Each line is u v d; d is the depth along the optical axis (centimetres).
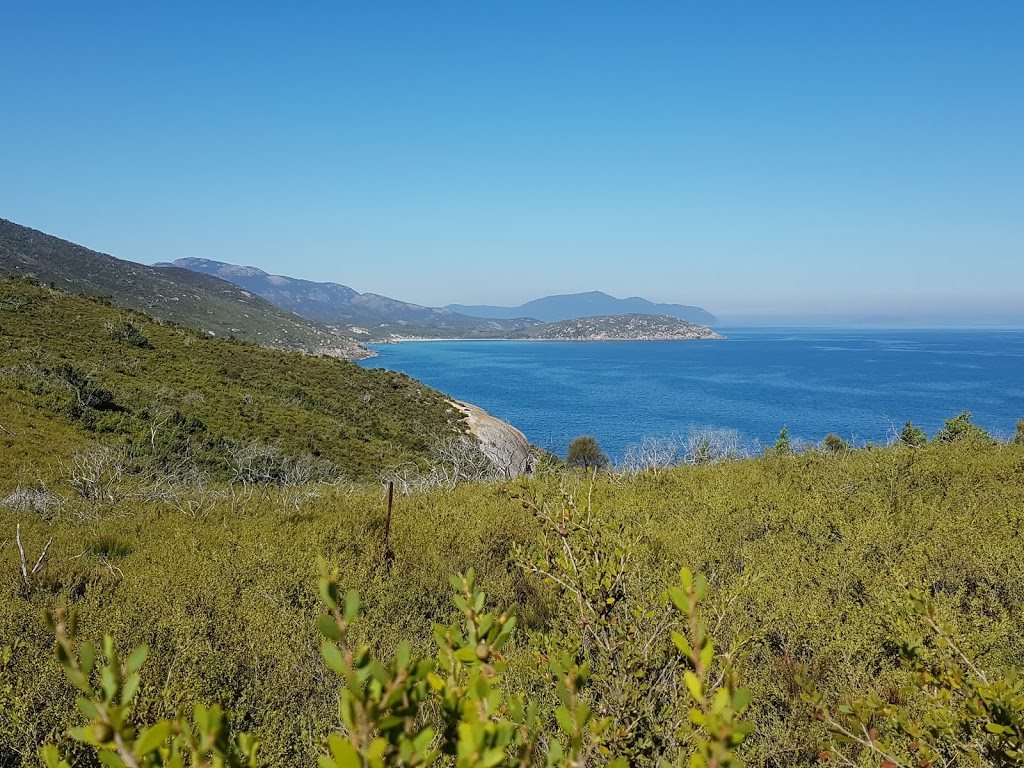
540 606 498
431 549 696
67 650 89
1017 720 196
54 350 2956
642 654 279
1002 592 488
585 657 303
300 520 930
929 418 6384
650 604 347
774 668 385
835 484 874
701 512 749
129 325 3669
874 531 609
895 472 893
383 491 1291
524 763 121
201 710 99
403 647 97
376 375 4369
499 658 144
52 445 1862
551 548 342
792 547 600
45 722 344
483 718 96
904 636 293
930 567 519
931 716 228
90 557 742
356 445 2834
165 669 407
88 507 1162
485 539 730
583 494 826
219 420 2628
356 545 731
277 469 2048
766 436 5003
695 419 6638
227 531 841
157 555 729
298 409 3156
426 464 2786
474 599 133
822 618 438
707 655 112
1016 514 634
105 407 2391
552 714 300
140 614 504
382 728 90
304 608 511
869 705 244
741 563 546
